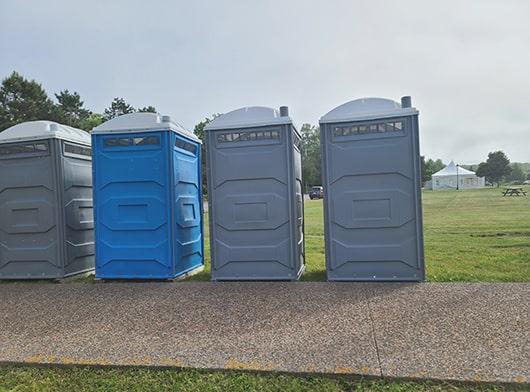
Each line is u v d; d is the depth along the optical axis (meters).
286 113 5.68
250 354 3.19
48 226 6.07
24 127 6.17
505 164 79.25
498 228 11.88
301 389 2.65
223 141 5.77
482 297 4.46
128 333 3.78
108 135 5.89
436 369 2.80
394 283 5.24
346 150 5.41
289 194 5.61
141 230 5.88
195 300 4.82
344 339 3.43
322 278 5.86
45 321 4.21
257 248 5.69
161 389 2.71
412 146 5.22
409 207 5.24
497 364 2.84
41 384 2.84
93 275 6.54
